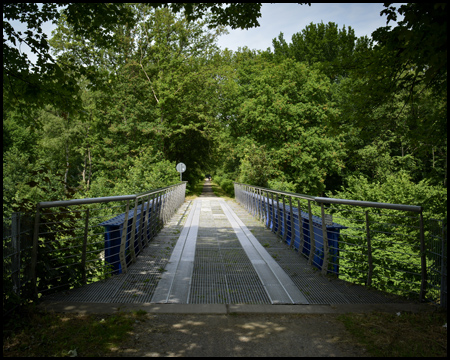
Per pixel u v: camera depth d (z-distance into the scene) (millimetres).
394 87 5957
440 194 10023
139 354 2918
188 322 3590
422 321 3602
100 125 30703
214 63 35500
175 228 10320
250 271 5680
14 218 3740
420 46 4156
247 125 32875
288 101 30891
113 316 3691
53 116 32438
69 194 5594
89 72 6109
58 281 4520
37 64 5645
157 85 28812
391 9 4652
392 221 9359
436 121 6055
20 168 22719
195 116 31969
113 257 5801
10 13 5156
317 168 29281
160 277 5203
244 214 14711
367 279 4910
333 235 5805
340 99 30688
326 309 3969
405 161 27297
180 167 27344
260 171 22000
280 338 3244
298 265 6059
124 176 28328
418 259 7867
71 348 2994
